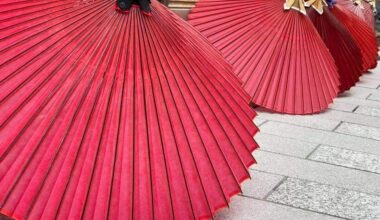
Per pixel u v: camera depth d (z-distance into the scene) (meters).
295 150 5.02
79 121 2.71
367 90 8.30
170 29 3.15
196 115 3.02
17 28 2.82
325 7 7.43
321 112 6.48
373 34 9.27
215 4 6.23
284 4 6.32
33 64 2.75
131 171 2.75
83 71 2.80
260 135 5.36
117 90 2.84
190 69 3.11
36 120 2.65
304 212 3.73
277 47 6.13
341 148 5.23
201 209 2.87
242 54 5.98
